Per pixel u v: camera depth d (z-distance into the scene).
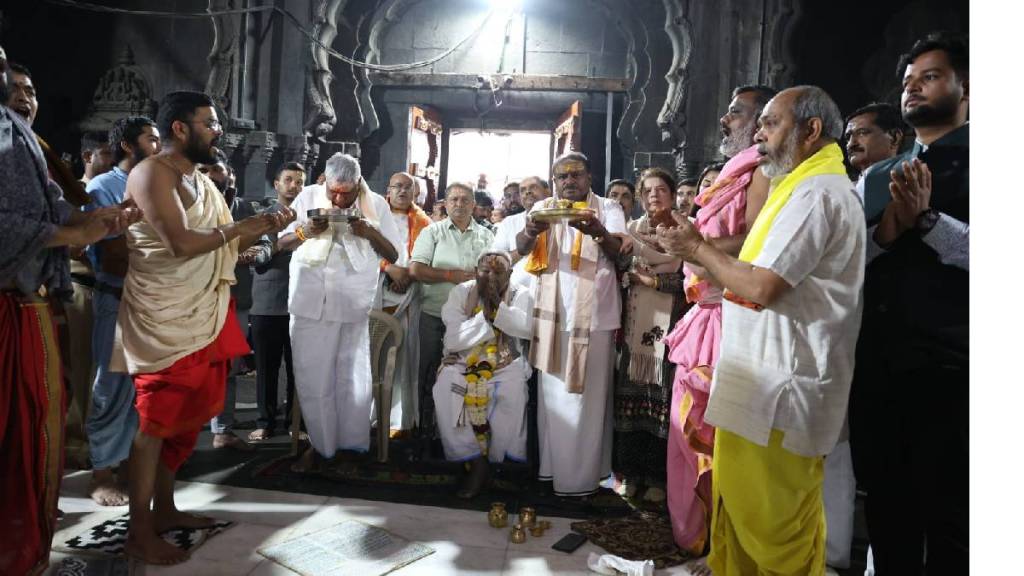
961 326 1.78
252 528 2.75
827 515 2.59
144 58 8.04
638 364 3.21
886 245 1.94
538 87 8.37
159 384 2.42
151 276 2.41
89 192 2.97
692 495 2.62
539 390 3.29
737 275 1.76
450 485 3.37
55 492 2.16
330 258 3.45
